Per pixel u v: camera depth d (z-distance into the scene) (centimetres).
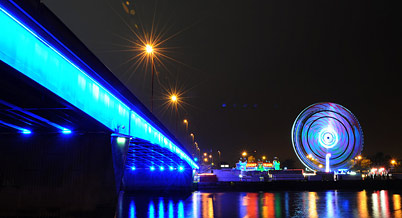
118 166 3111
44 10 1667
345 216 5578
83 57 2130
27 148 3034
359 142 15600
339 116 15875
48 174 2973
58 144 3014
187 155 8850
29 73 1719
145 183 10350
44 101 2200
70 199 2925
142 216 5419
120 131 3180
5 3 1410
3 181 2997
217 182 13012
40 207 2931
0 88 1933
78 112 2380
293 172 15800
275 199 8706
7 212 2947
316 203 7644
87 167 2959
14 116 2569
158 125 4600
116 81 2825
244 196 9581
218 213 5838
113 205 2938
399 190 13538
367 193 11438
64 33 1869
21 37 1650
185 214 5681
